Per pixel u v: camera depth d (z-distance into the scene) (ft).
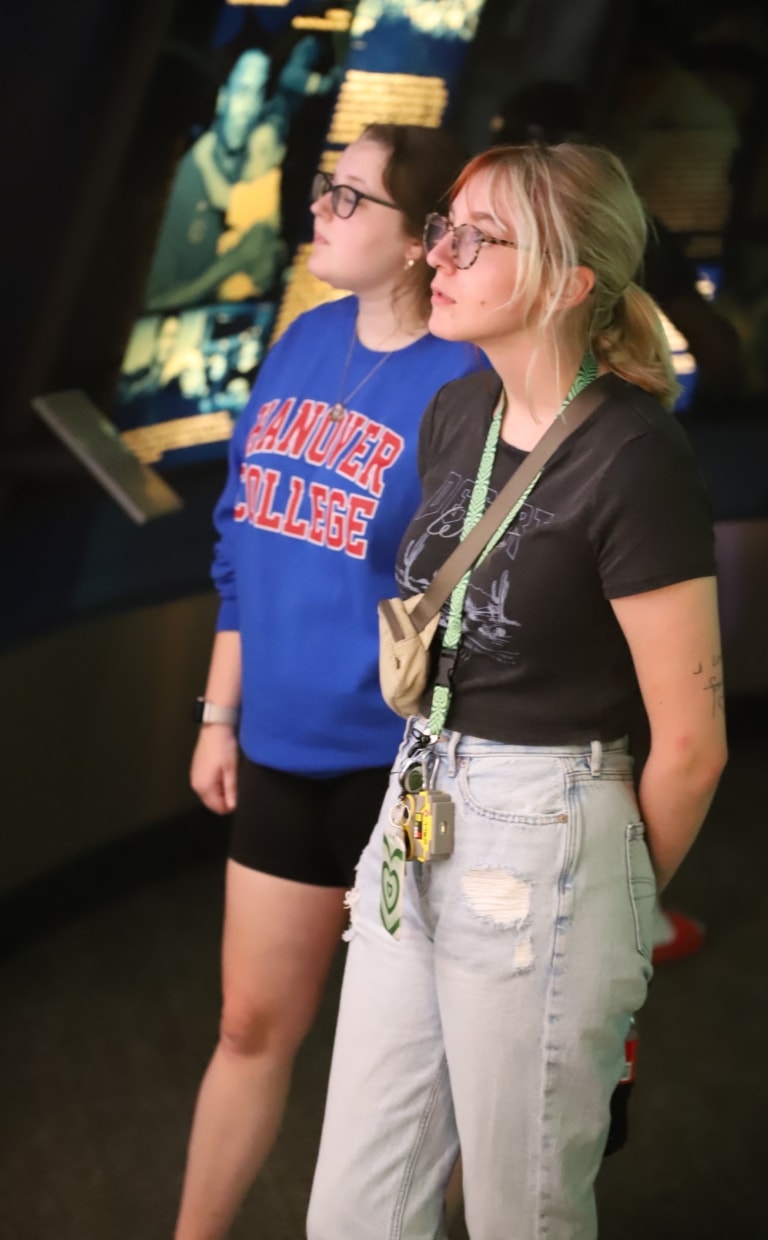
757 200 14.55
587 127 11.17
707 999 10.32
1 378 10.05
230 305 11.53
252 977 6.81
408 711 5.42
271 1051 6.95
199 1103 7.03
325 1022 9.87
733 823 13.39
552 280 4.95
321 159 11.57
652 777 5.18
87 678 10.77
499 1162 5.24
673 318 13.08
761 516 15.20
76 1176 8.16
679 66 13.64
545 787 5.08
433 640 5.35
